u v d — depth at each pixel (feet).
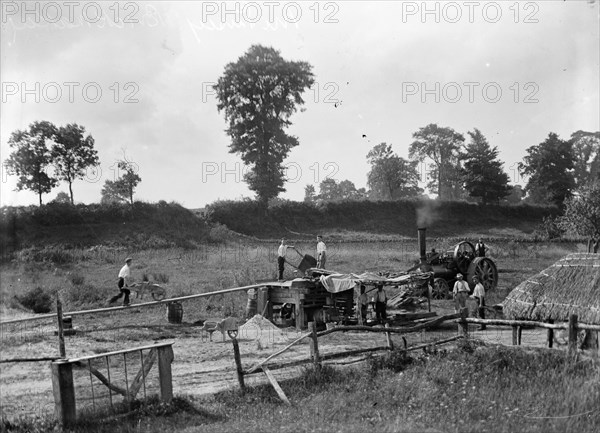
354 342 51.13
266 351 47.50
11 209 130.62
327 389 34.99
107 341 51.19
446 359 37.35
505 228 185.68
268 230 163.12
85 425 29.43
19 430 28.78
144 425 29.37
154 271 99.66
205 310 69.26
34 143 141.28
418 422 27.71
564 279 41.47
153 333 54.85
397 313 65.16
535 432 26.23
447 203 196.75
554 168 203.00
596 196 129.59
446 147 212.02
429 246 140.67
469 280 80.02
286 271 94.22
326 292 64.13
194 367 42.27
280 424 28.27
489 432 26.35
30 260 108.17
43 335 52.47
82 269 104.06
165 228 142.72
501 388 32.32
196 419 30.53
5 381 37.86
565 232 143.23
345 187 277.03
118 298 69.00
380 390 33.30
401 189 219.82
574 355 34.40
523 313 41.98
